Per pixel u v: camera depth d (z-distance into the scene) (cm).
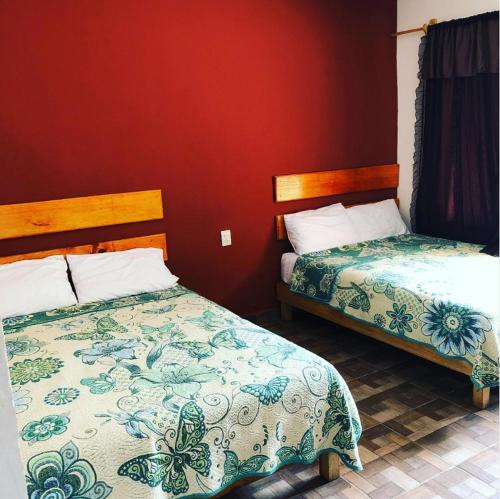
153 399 179
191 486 169
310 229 380
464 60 365
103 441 158
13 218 297
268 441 184
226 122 358
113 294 295
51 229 308
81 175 315
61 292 283
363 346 343
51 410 173
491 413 252
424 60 393
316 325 386
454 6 372
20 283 277
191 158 349
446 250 362
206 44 342
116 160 324
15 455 39
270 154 380
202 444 171
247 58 359
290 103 382
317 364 203
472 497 194
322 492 202
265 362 204
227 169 364
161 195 341
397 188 441
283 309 395
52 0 292
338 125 407
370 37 409
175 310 273
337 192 413
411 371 302
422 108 402
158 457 163
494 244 353
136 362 209
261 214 383
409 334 281
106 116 317
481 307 249
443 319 261
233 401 179
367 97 417
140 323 254
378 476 209
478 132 367
